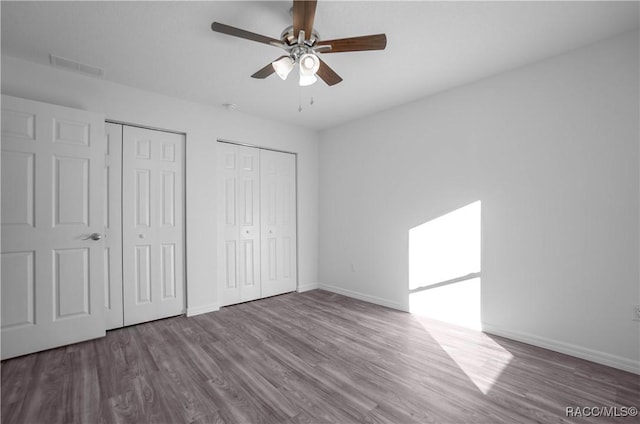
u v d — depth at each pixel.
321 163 4.39
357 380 1.92
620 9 1.79
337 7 1.78
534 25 1.95
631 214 2.02
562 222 2.29
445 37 2.09
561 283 2.30
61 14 1.83
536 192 2.42
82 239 2.48
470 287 2.81
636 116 2.00
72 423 1.52
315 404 1.68
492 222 2.66
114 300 2.78
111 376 1.96
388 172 3.51
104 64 2.44
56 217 2.37
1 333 2.15
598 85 2.14
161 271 3.05
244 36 1.71
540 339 2.39
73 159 2.45
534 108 2.43
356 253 3.88
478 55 2.33
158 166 3.05
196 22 1.93
